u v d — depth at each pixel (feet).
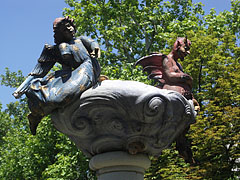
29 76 17.24
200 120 48.21
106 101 15.97
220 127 49.75
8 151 71.92
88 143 17.20
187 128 18.65
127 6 73.92
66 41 17.47
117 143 16.62
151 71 19.44
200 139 49.21
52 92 16.20
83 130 16.56
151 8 74.90
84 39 17.60
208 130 47.26
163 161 47.91
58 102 15.97
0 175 66.95
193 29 69.41
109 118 16.31
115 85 16.19
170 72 18.81
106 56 71.36
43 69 17.40
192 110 17.52
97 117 16.33
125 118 16.26
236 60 57.11
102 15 73.00
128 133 16.43
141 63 19.83
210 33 64.18
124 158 16.53
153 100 15.94
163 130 16.66
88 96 16.10
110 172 16.74
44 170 59.62
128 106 15.98
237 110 47.93
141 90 16.10
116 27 68.95
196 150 52.29
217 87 55.16
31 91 16.58
